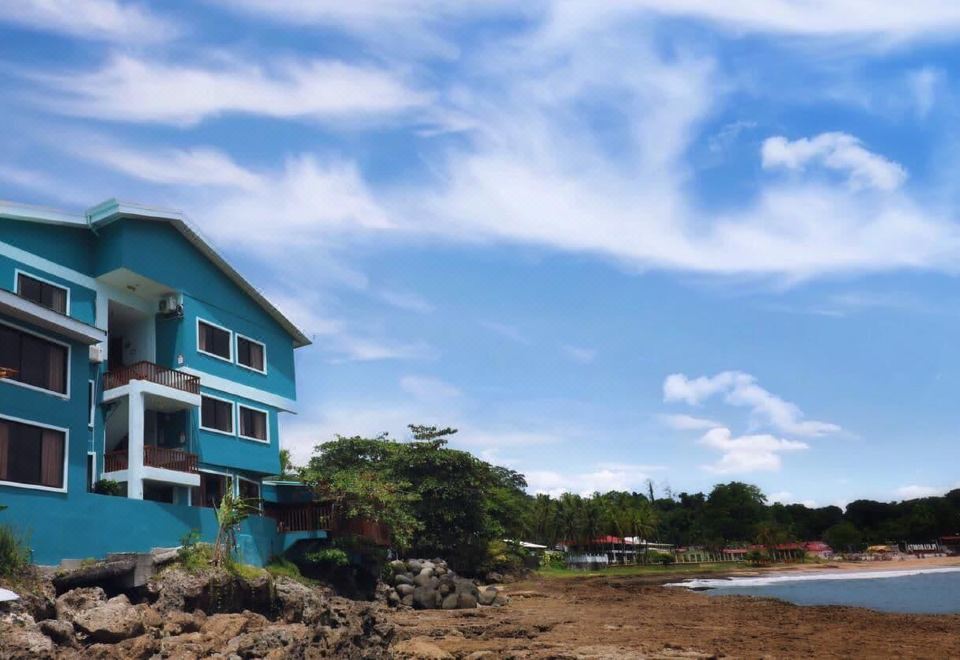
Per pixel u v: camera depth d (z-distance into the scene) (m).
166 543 28.78
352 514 36.91
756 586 60.69
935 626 27.67
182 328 35.44
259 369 40.22
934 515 143.00
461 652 21.84
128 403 31.95
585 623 29.89
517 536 69.56
